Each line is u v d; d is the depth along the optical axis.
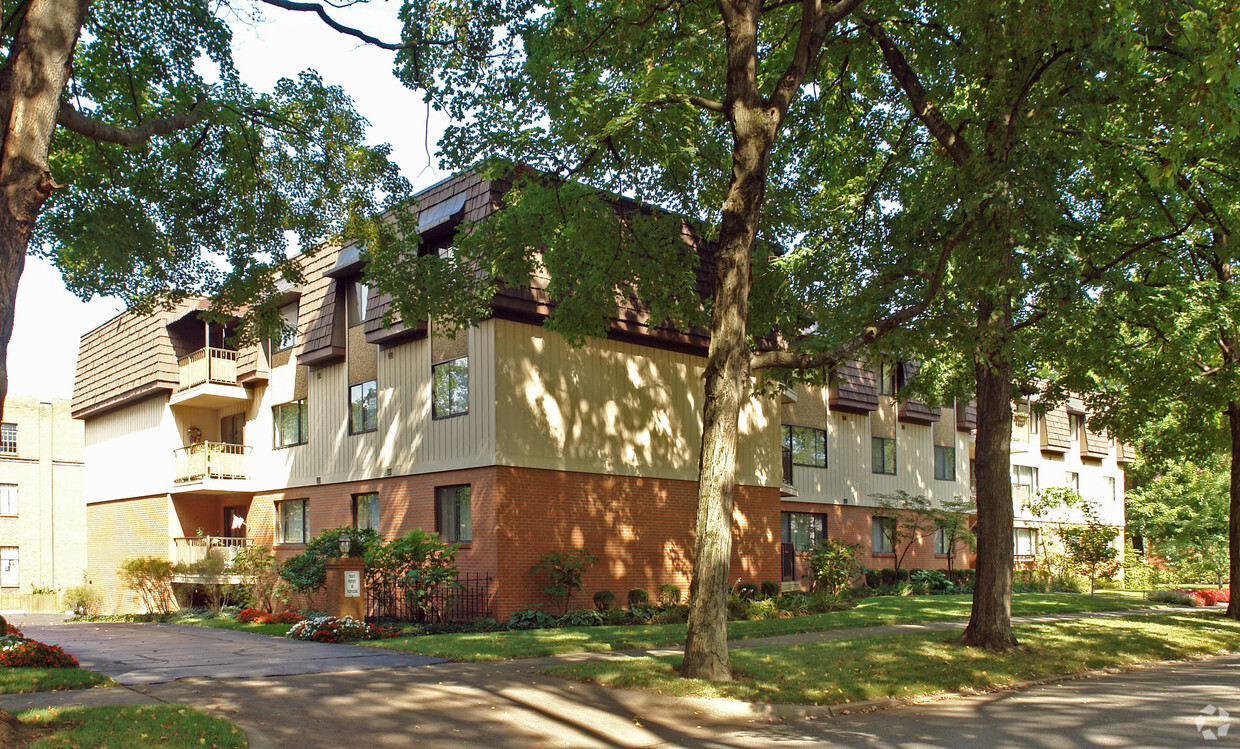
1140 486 46.06
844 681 11.19
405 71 14.60
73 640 15.50
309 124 15.27
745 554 23.64
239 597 25.56
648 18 14.47
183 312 28.28
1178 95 11.67
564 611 19.41
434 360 20.81
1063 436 43.62
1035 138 12.17
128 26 13.41
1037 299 15.28
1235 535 21.55
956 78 15.48
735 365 11.40
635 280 16.56
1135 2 10.86
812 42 12.35
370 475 22.42
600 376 21.06
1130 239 17.62
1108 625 18.48
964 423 37.03
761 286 17.06
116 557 31.62
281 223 15.94
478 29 14.39
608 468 20.88
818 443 30.72
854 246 18.28
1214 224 16.91
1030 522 40.78
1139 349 18.91
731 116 11.91
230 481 27.05
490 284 16.66
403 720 8.77
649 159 14.75
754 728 9.24
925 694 11.19
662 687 10.45
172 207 14.88
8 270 7.25
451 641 14.62
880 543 33.03
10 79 7.48
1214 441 22.67
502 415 19.03
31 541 41.81
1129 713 9.81
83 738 7.00
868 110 17.83
